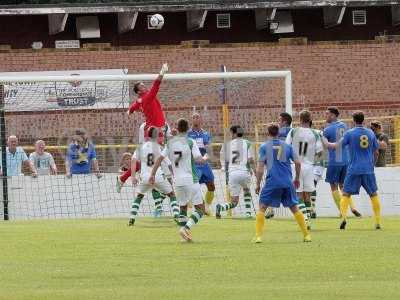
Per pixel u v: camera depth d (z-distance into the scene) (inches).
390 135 2819.9
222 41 4042.8
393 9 4087.1
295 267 1360.7
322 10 4084.6
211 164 2726.4
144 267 1378.0
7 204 2458.2
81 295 1139.9
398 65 3850.9
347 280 1246.3
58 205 2492.6
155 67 3762.3
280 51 3804.1
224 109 2459.4
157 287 1199.6
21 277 1296.8
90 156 2501.2
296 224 2063.2
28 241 1734.7
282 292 1148.5
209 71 3782.0
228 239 1736.0
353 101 3831.2
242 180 2260.1
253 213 2417.6
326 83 3816.4
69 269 1366.9
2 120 2468.0
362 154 1932.8
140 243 1684.3
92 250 1587.1
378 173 2502.5
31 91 3070.9
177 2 3924.7
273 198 1664.6
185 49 3772.1
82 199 2497.5
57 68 3720.5
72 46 3934.5
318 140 2122.3
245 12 4037.9
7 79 2347.4
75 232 1904.5
